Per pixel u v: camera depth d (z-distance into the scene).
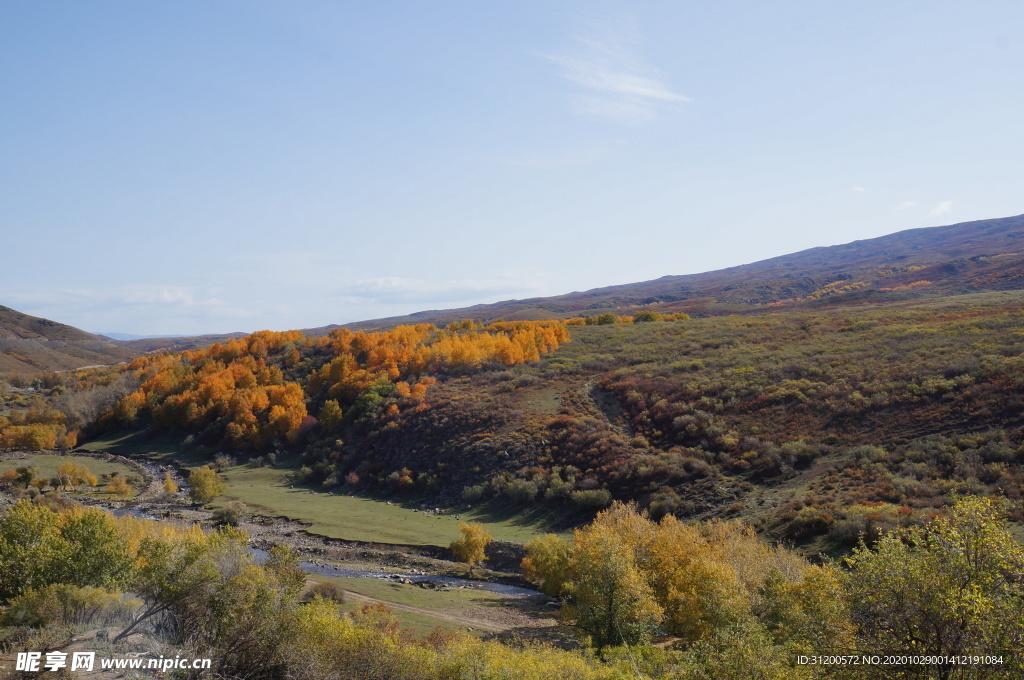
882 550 12.74
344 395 101.38
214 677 12.68
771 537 42.31
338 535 58.66
